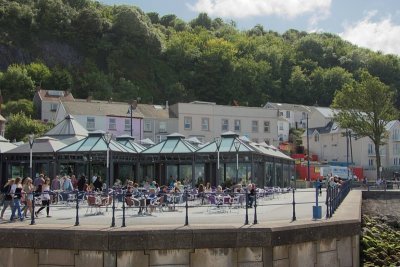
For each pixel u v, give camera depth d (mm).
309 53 155375
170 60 130125
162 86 124562
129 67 126750
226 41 140250
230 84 120375
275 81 129750
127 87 113812
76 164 39406
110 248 13773
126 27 131750
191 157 38938
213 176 42000
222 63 121938
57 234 14133
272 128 75500
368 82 63719
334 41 167625
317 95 131125
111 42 131000
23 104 90500
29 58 124438
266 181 44500
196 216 20438
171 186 34188
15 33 126688
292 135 96062
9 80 102125
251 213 21781
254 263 14297
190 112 71875
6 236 14508
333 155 85625
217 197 24359
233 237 14203
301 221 16438
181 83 123438
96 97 110062
